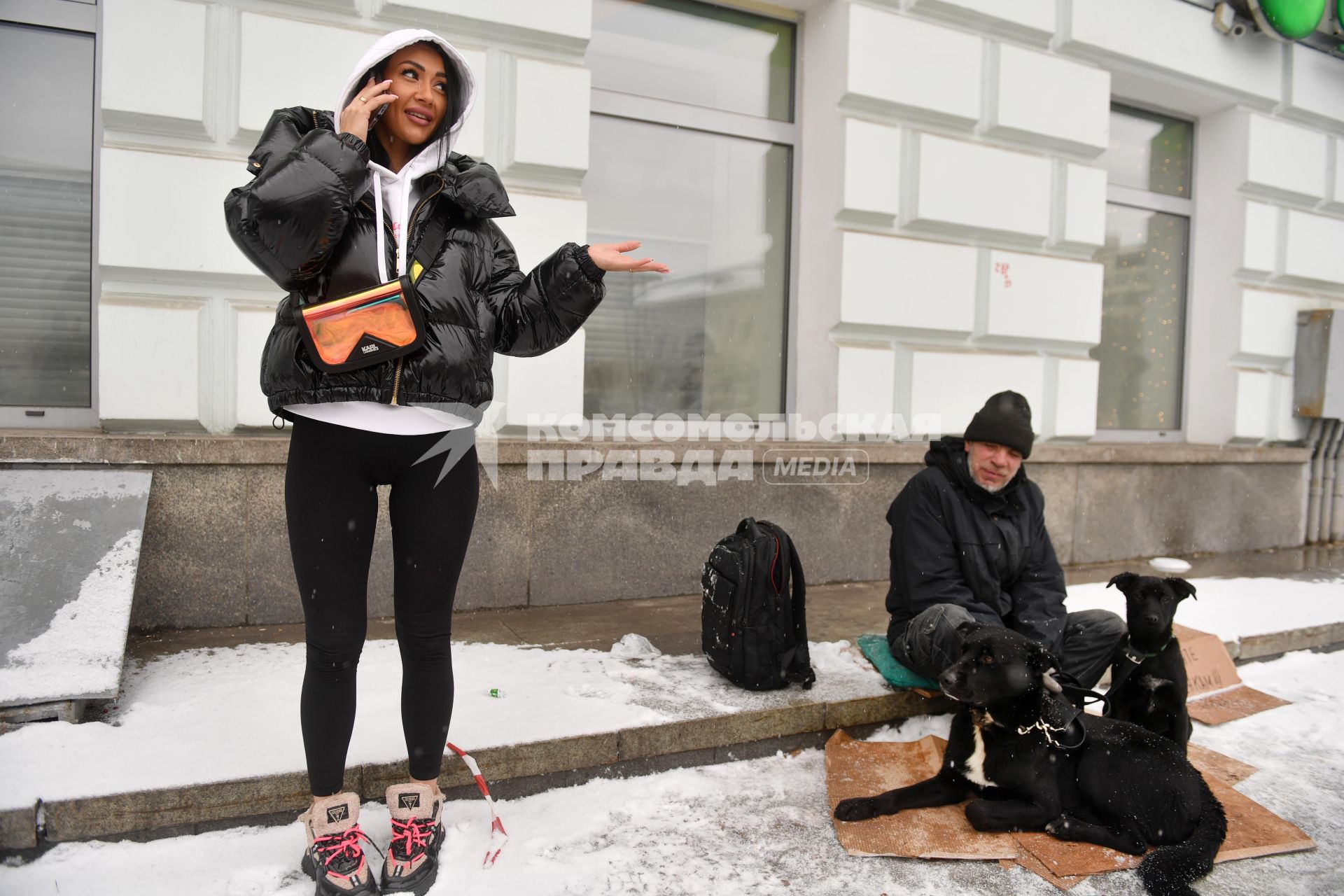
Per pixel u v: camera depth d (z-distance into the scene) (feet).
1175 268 22.72
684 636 12.46
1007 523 10.48
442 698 7.10
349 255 6.40
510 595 13.74
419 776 7.21
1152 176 22.16
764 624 10.27
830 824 8.57
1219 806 8.36
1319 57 22.03
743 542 10.54
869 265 16.40
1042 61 17.94
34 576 9.52
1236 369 21.93
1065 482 18.95
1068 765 8.59
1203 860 7.77
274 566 12.07
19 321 12.34
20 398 12.44
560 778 8.86
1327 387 22.12
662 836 8.20
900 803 8.69
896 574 11.00
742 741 9.80
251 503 11.90
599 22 15.23
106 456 11.18
